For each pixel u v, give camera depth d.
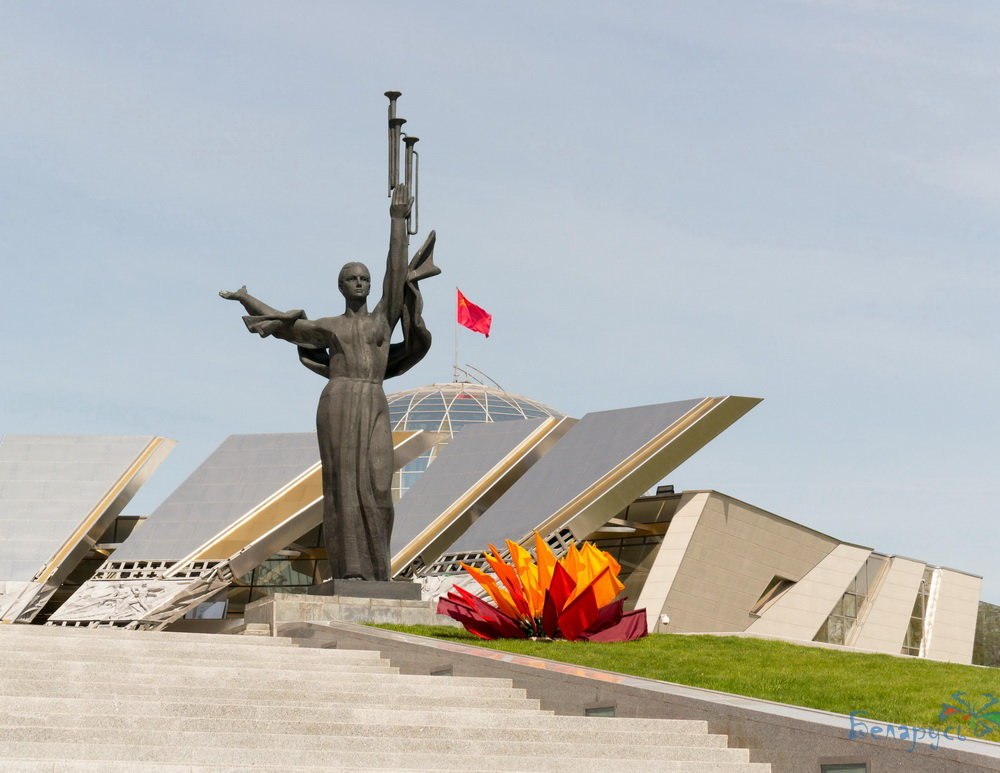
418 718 18.00
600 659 24.44
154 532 48.75
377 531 30.47
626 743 17.56
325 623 26.61
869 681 22.16
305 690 19.38
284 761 15.44
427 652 22.81
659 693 18.70
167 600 45.28
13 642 21.31
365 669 22.61
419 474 62.84
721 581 48.12
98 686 18.09
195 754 15.11
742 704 17.70
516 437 52.06
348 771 14.87
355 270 30.95
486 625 27.38
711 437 48.44
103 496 49.91
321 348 31.41
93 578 47.03
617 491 46.47
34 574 46.84
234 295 30.75
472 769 15.80
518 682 20.95
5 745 14.45
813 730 16.42
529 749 16.92
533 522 46.06
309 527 48.91
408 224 31.38
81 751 14.70
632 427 49.09
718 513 48.28
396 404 71.06
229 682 19.22
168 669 19.59
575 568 27.89
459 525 48.97
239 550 47.34
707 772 16.47
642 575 48.53
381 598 29.69
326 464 30.75
